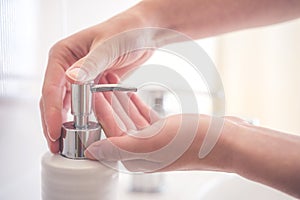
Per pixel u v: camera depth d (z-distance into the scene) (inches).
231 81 38.6
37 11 23.0
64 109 21.2
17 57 21.4
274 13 23.2
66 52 21.4
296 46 36.5
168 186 26.6
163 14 22.9
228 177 27.1
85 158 19.2
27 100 22.5
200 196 26.1
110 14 26.7
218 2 23.2
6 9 20.3
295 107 36.8
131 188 25.5
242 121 22.0
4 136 20.6
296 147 20.1
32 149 23.0
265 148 20.1
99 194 19.0
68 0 25.2
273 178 20.0
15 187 21.6
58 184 18.8
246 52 38.4
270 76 38.2
